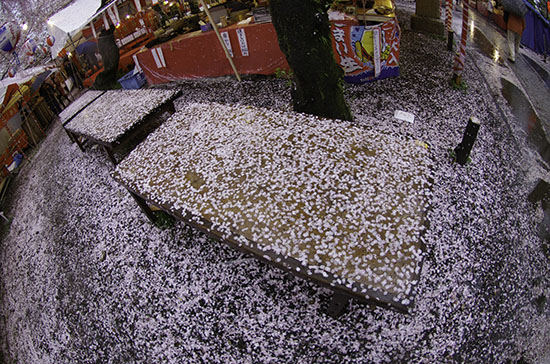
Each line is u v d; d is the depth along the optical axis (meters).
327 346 2.98
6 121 7.82
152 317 3.57
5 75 8.44
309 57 4.06
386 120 5.05
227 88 6.87
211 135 3.61
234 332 3.23
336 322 3.08
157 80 8.17
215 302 3.47
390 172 2.75
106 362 3.48
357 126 3.29
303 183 2.77
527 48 7.75
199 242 4.03
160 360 3.27
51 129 9.06
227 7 6.77
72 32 6.30
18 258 5.32
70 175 6.29
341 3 5.88
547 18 7.71
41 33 8.57
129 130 4.81
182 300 3.59
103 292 4.02
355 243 2.30
